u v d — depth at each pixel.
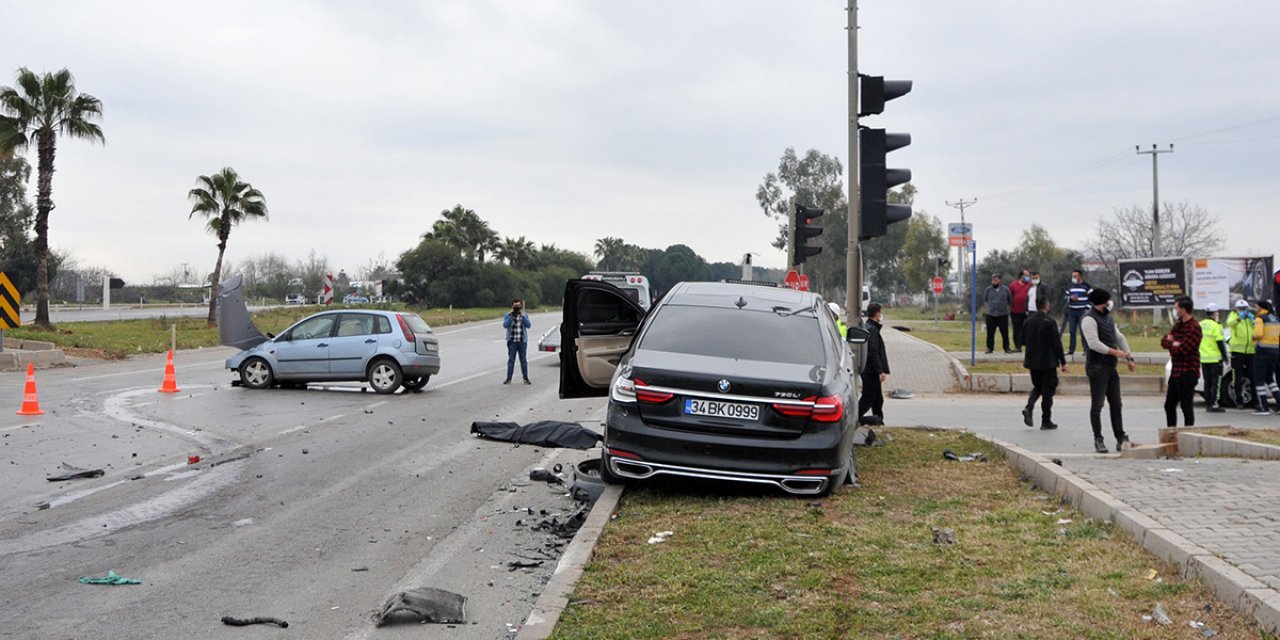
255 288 108.44
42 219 35.34
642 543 6.72
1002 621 5.02
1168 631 4.80
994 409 17.56
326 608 5.91
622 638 4.91
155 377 22.45
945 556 6.27
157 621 5.63
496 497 9.23
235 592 6.21
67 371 24.06
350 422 14.80
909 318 68.75
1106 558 6.12
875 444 11.32
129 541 7.51
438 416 15.70
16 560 6.94
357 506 8.83
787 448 7.92
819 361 8.57
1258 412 17.52
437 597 5.85
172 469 10.65
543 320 67.62
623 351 10.59
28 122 35.25
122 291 99.81
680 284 10.19
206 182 47.16
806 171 93.06
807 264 93.81
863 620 5.07
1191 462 9.40
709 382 8.02
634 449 8.09
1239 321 18.06
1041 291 14.37
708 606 5.36
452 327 57.62
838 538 6.77
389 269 112.88
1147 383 21.00
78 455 11.48
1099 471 8.66
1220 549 5.80
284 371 19.77
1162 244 66.00
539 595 6.11
